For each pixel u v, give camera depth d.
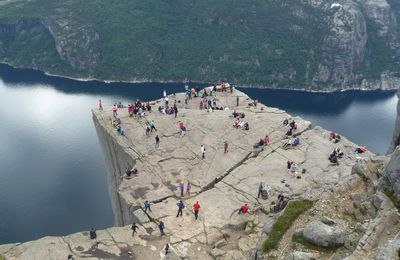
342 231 28.05
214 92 74.69
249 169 51.84
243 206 44.34
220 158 54.31
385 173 30.69
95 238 40.62
